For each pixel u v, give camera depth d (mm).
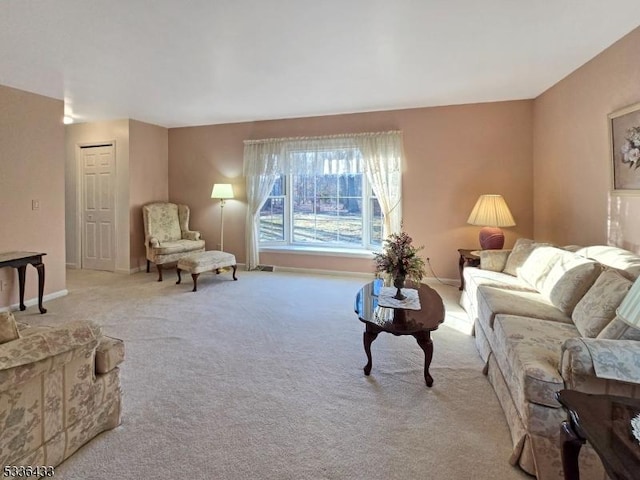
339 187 5422
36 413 1438
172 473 1523
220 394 2139
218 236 5926
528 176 4434
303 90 3979
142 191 5598
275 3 2188
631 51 2592
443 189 4734
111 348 1783
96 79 3537
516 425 1655
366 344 2357
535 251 3107
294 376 2357
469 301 3363
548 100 3961
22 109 3799
